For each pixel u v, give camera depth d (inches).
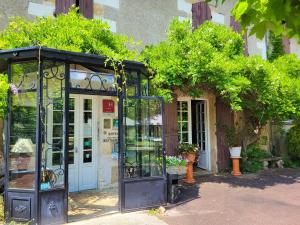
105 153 290.0
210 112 376.2
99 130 287.1
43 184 184.1
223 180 327.3
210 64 272.4
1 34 223.1
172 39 300.7
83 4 288.5
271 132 458.6
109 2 312.5
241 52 334.3
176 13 366.3
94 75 212.7
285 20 65.7
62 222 187.6
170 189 237.5
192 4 378.0
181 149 316.2
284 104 336.2
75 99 272.5
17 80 196.2
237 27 418.6
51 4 274.7
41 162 184.2
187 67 282.8
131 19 327.3
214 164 371.2
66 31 222.4
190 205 233.8
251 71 306.0
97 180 284.5
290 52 525.7
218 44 318.0
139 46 329.1
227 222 196.5
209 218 204.1
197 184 307.3
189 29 302.8
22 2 258.4
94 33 237.1
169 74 282.2
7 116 193.6
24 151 188.9
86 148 279.3
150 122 226.2
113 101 298.4
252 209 225.0
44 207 181.6
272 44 481.1
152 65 262.2
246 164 378.0
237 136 362.9
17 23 231.0
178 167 284.2
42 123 187.6
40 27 225.9
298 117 395.9
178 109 364.8
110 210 218.2
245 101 338.0
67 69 197.5
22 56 187.2
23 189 183.5
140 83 234.8
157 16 348.8
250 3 65.7
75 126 271.7
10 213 184.9
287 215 211.0
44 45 205.6
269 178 342.3
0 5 246.5
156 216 206.4
